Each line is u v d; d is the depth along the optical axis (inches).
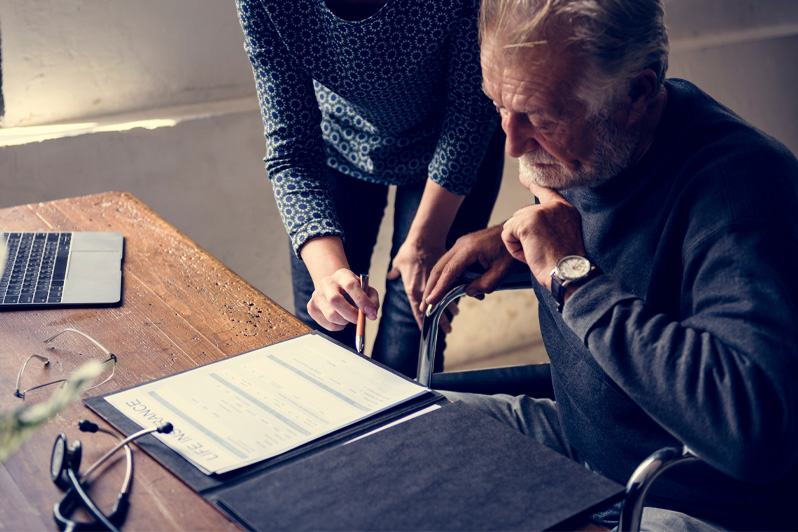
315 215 54.6
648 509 39.6
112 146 80.0
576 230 40.2
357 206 67.9
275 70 54.7
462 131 58.3
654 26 35.8
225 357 39.9
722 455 32.1
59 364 39.2
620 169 39.3
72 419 34.5
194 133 84.4
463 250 50.3
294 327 43.3
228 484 30.2
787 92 112.6
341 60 53.6
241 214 90.9
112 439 33.0
